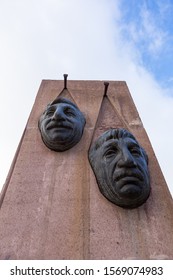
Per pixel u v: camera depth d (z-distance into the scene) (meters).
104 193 2.12
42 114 2.92
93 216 2.01
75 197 2.14
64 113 2.70
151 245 1.85
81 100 3.37
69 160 2.47
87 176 2.30
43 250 1.80
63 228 1.93
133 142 2.27
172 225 1.99
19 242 1.84
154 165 2.48
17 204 2.10
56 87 3.65
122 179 2.01
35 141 2.68
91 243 1.84
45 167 2.41
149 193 2.15
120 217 2.01
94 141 2.62
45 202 2.11
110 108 3.25
